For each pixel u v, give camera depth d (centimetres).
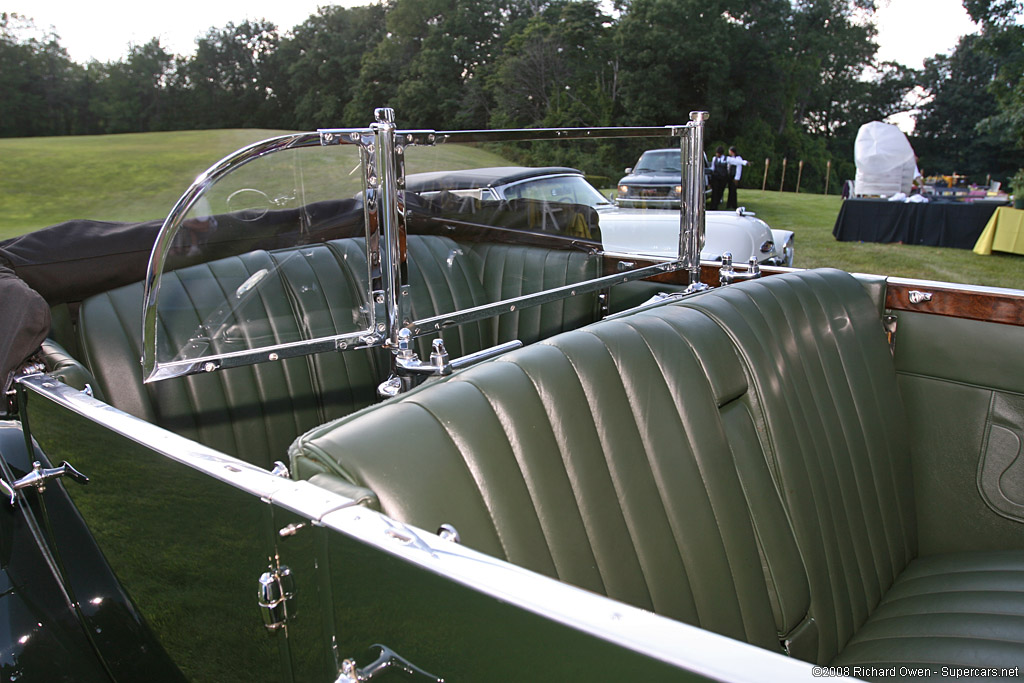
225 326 107
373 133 108
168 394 153
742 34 3578
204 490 80
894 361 186
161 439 88
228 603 83
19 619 121
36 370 121
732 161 1298
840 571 140
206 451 83
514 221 139
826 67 4188
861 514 153
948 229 1001
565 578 91
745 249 493
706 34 3356
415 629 63
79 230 159
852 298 175
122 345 151
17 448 135
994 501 171
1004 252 921
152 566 97
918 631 134
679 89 3431
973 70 4681
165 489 87
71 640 126
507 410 96
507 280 139
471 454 89
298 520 69
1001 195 1338
